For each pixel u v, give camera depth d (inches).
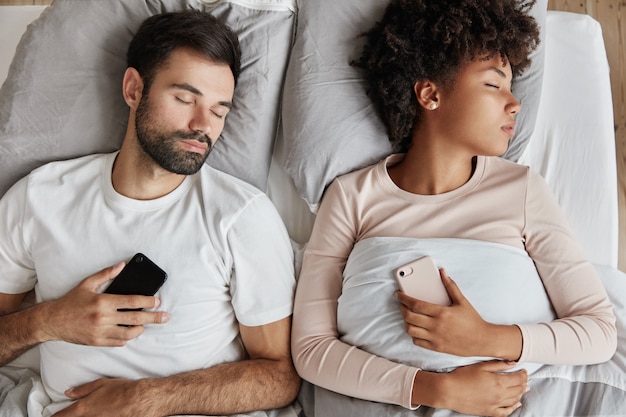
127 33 49.9
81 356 44.9
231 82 45.0
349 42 50.4
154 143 42.9
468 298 42.9
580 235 51.9
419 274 43.7
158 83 42.9
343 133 50.3
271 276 46.2
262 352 46.6
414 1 46.6
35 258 46.1
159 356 45.0
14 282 47.8
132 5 49.9
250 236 45.7
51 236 45.3
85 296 43.3
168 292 44.5
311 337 46.0
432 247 44.4
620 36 73.7
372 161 51.2
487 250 44.0
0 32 58.2
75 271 45.1
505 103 44.1
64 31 49.4
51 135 49.7
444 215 46.2
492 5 44.6
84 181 46.8
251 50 50.5
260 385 45.1
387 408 43.1
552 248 44.8
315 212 53.1
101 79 49.8
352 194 49.0
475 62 44.1
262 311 45.9
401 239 45.4
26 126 49.6
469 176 47.7
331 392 45.4
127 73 45.4
